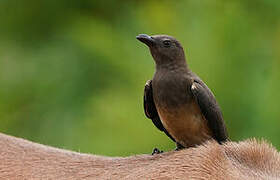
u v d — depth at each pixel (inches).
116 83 776.9
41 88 924.6
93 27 876.6
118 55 802.8
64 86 903.1
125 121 700.0
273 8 820.0
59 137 857.5
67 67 911.0
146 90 454.9
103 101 737.6
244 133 683.4
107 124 716.0
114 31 855.7
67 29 988.6
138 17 834.8
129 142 689.6
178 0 814.5
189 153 386.3
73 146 765.3
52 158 437.7
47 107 901.2
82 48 902.4
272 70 713.0
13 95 934.4
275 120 681.6
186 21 768.3
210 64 701.9
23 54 1010.1
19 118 917.2
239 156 395.5
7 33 1038.4
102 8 999.6
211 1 776.9
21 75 954.1
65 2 1035.3
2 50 1011.3
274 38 758.5
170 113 443.8
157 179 375.2
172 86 442.9
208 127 443.8
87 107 833.5
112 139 702.5
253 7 821.2
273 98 687.7
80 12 1025.5
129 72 757.9
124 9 960.3
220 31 729.6
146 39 457.4
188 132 446.6
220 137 445.4
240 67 708.7
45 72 938.7
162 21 796.6
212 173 369.4
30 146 455.2
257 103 687.7
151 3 856.9
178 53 454.6
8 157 438.9
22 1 1051.3
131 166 403.9
